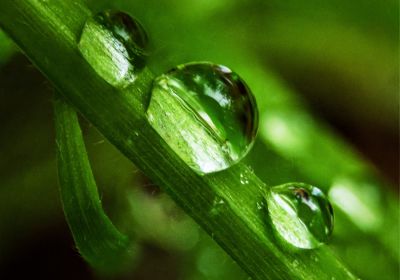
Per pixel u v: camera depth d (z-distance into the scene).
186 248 0.05
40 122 0.05
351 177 0.05
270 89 0.05
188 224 0.05
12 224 0.05
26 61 0.05
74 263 0.05
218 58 0.05
